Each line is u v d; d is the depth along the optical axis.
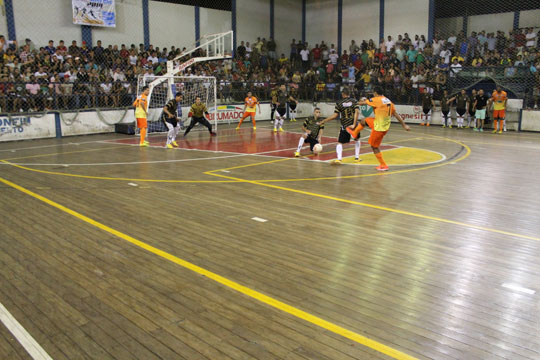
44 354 3.12
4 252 5.04
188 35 25.56
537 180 8.95
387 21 27.72
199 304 3.85
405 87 23.02
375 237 5.57
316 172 9.80
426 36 26.16
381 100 9.41
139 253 5.02
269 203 7.20
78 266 4.66
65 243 5.33
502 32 22.41
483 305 3.83
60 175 9.43
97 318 3.61
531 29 21.81
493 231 5.81
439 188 8.25
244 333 3.38
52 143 14.98
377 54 25.78
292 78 26.44
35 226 5.97
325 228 5.93
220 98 22.28
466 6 24.48
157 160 11.37
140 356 3.10
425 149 13.42
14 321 3.56
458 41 23.78
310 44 31.66
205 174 9.57
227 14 27.28
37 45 20.08
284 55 30.03
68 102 17.61
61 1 20.56
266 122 23.25
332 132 18.41
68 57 18.84
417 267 4.65
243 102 23.08
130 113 18.91
